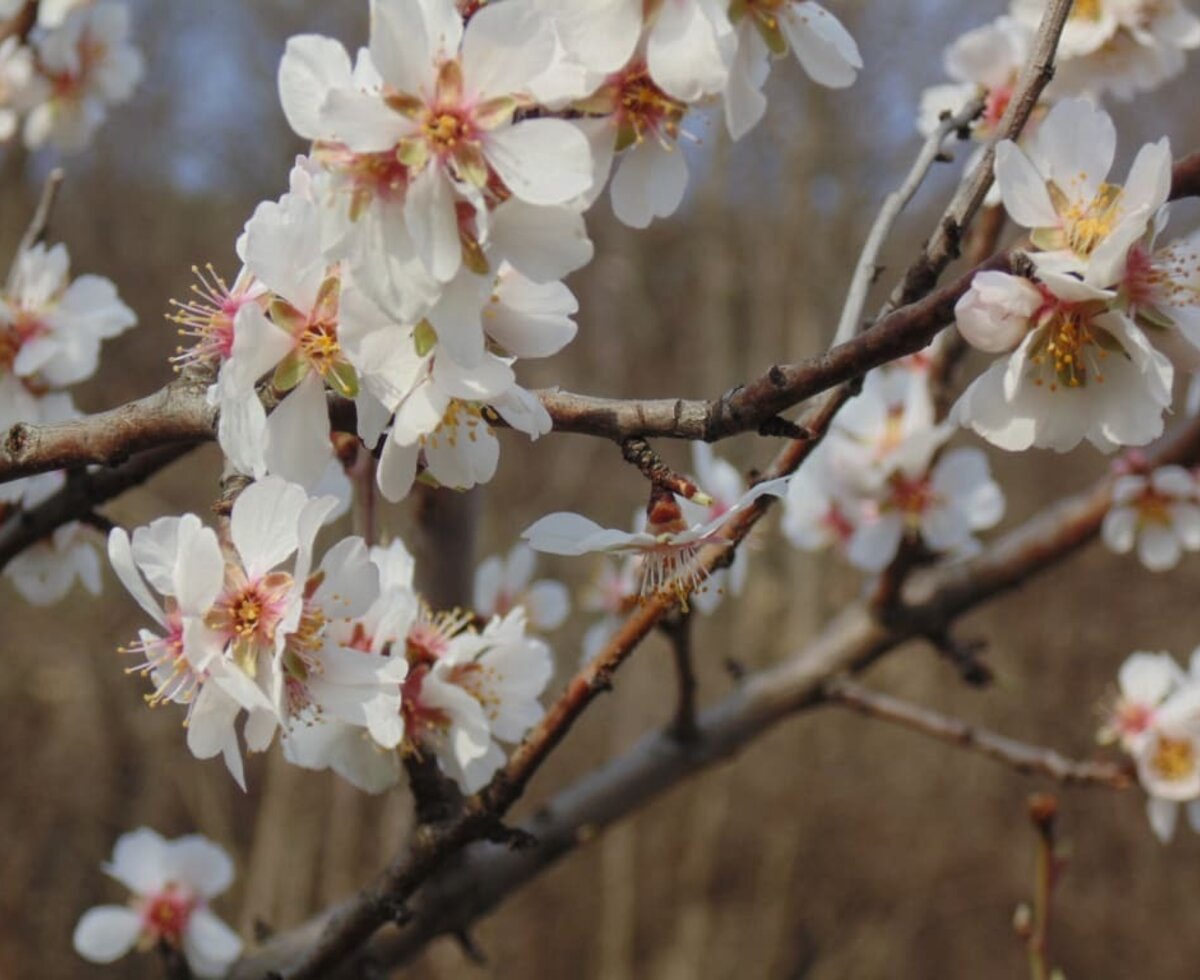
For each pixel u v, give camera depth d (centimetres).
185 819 215
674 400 39
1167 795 59
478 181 36
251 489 39
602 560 63
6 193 198
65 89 70
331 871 182
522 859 59
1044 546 65
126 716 211
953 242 43
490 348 39
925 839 234
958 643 65
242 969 57
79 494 50
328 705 40
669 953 215
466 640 47
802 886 231
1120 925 232
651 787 61
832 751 232
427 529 57
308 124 37
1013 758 61
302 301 38
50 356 52
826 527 66
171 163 280
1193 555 249
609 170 39
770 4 41
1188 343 39
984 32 56
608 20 37
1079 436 40
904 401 64
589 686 46
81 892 211
